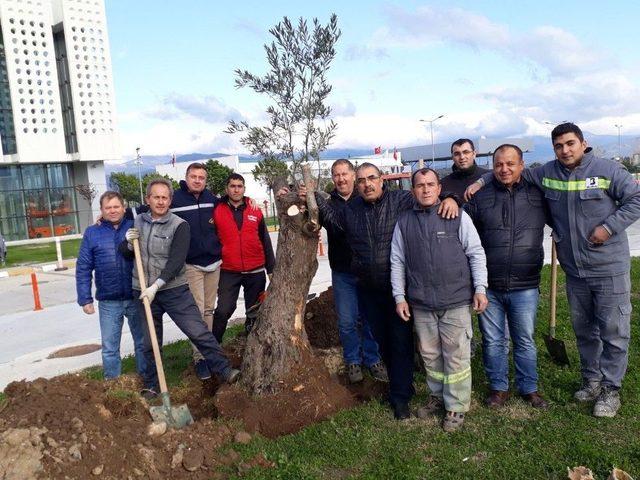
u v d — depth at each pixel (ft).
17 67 106.83
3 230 110.01
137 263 15.80
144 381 17.69
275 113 19.42
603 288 14.32
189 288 18.34
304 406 14.90
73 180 120.47
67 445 11.44
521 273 14.65
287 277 15.80
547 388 16.33
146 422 13.82
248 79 19.20
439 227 13.92
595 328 15.16
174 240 16.63
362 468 12.54
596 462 12.16
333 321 21.30
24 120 108.47
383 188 15.12
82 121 115.65
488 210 14.75
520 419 14.55
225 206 20.18
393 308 15.07
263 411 14.82
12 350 27.04
